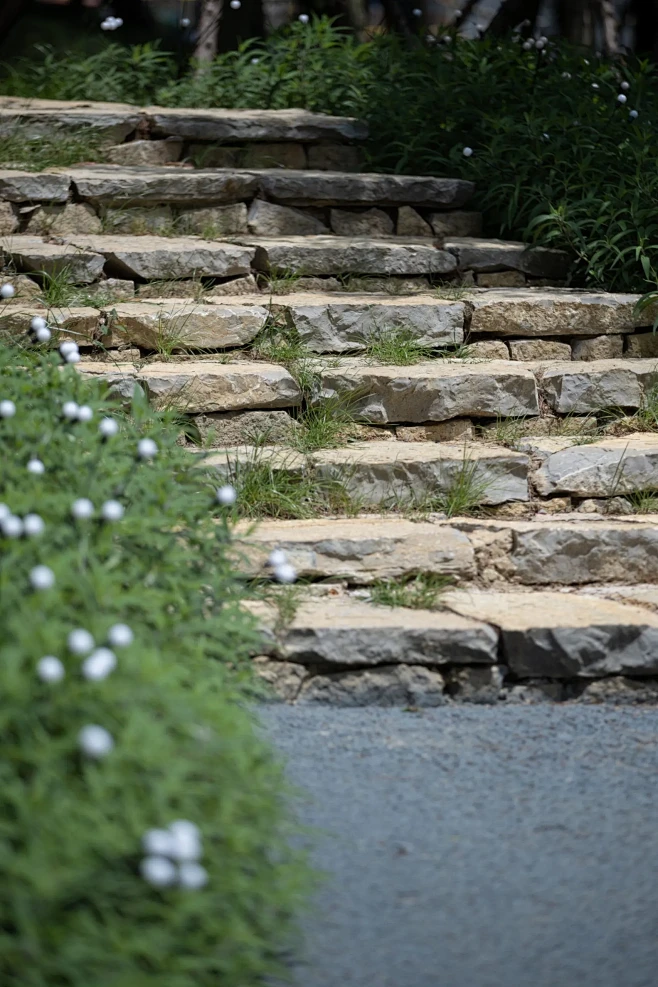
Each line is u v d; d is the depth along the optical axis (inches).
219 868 114.9
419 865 139.0
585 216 331.9
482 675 192.7
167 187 326.0
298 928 122.4
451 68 404.5
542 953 123.2
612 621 196.9
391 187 346.6
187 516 183.0
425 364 275.4
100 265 288.2
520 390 268.4
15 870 100.0
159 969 106.5
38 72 449.1
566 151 347.3
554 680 195.5
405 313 285.7
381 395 262.5
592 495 249.8
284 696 188.4
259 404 253.8
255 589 205.2
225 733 129.6
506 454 247.4
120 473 180.7
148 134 368.8
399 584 215.5
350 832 145.5
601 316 296.5
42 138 351.6
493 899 132.8
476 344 290.7
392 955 122.3
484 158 361.4
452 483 243.1
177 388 246.8
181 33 483.8
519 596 214.8
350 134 379.9
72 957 99.5
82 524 159.5
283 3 638.5
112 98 432.5
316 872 126.5
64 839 102.6
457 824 148.9
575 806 154.9
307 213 343.3
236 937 111.0
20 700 113.8
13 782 110.7
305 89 421.4
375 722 181.9
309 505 237.1
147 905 106.5
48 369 212.5
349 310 281.6
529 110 376.8
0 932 103.5
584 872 138.9
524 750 172.6
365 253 313.0
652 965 121.7
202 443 248.4
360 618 195.0
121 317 267.0
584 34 547.8
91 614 135.3
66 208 320.8
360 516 236.7
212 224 333.1
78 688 117.3
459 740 175.5
